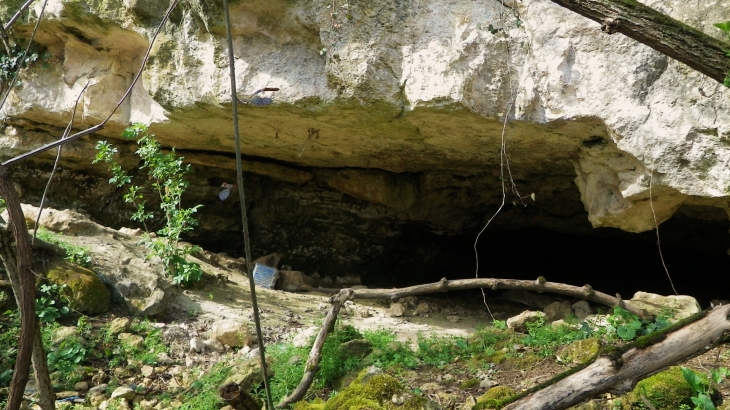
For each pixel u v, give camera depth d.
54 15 6.44
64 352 5.23
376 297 5.53
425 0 5.27
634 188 5.29
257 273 7.43
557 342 5.36
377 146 6.74
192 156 7.77
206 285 6.64
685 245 8.48
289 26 5.49
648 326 5.24
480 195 7.98
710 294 9.54
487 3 5.21
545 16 5.14
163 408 4.81
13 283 3.30
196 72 5.84
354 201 8.37
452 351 5.46
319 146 7.00
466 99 5.18
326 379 5.03
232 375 5.00
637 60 4.98
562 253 9.61
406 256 9.09
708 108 4.83
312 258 8.85
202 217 8.36
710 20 4.74
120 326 5.62
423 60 5.25
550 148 6.01
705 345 3.31
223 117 6.16
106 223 8.26
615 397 4.42
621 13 3.00
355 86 5.33
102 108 6.82
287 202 8.52
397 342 5.50
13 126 7.61
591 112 5.10
